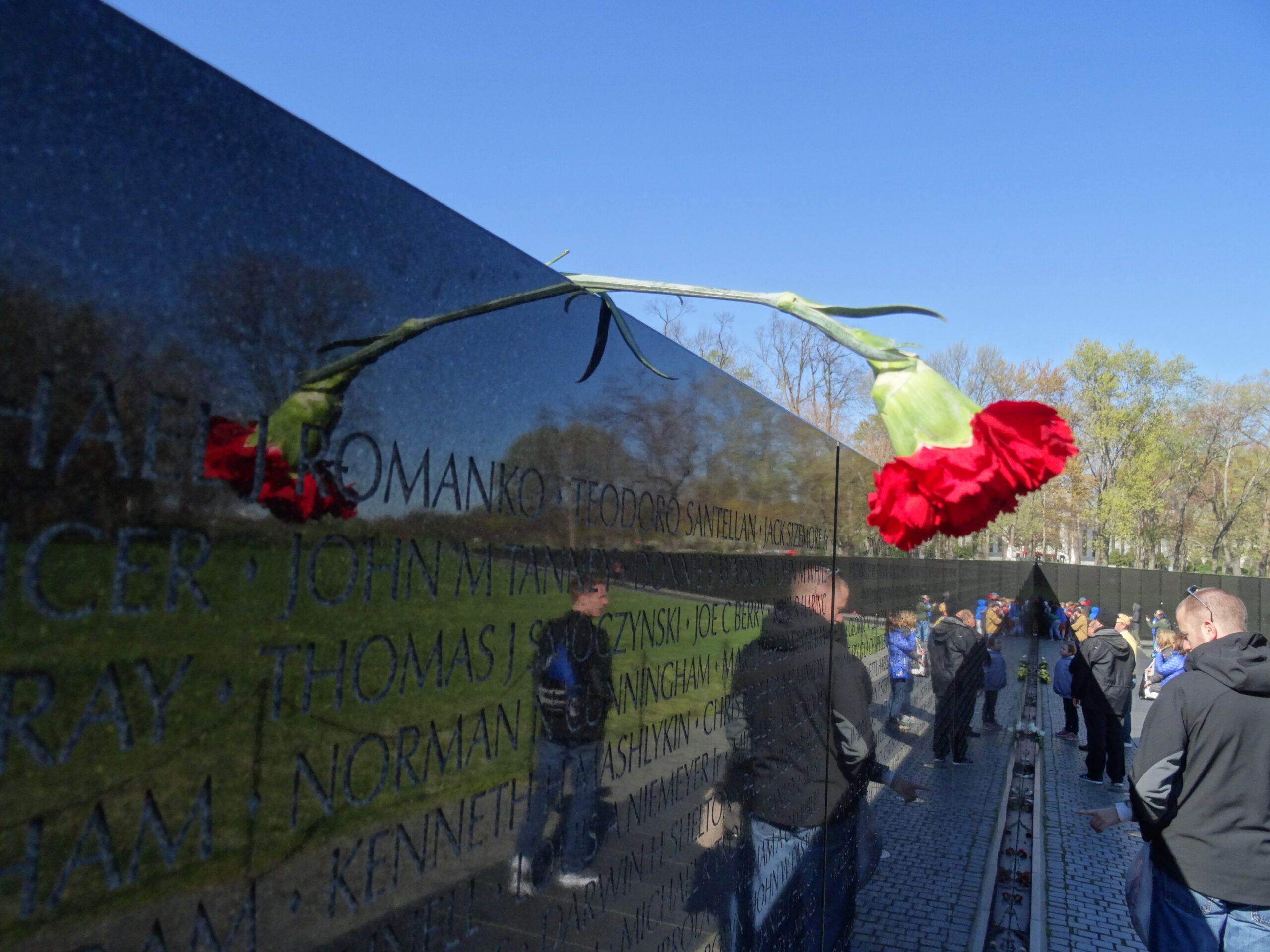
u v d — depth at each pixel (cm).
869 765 444
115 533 84
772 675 291
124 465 85
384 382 120
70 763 79
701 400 236
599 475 181
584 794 171
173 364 90
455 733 132
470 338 139
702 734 232
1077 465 5450
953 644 798
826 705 359
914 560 617
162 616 88
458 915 132
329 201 112
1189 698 369
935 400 117
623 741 189
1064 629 2716
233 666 96
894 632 529
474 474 139
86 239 82
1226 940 366
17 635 76
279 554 102
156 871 87
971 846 658
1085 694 1048
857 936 418
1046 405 114
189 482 91
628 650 192
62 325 80
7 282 75
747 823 265
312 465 107
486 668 141
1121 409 5384
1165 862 381
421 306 128
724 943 245
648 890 198
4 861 74
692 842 224
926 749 643
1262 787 360
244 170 99
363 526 115
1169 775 371
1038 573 3005
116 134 85
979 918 489
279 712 102
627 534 193
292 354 105
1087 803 962
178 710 90
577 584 170
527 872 151
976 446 113
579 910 168
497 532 145
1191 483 5956
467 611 136
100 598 82
